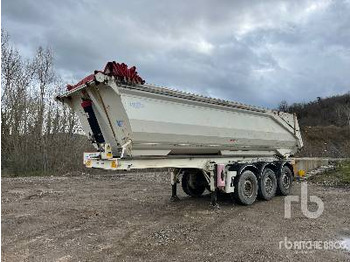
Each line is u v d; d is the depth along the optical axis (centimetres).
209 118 969
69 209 957
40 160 2295
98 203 1055
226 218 854
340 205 1025
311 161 1748
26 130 2411
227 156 1081
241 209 968
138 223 799
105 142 811
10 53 2609
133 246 622
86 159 827
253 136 1142
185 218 854
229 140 1041
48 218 845
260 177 1093
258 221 821
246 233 712
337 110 7025
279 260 548
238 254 577
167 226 771
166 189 1385
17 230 733
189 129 893
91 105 803
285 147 1360
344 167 1769
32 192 1280
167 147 855
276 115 1286
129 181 1691
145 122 782
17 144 2292
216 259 552
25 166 2211
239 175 1011
